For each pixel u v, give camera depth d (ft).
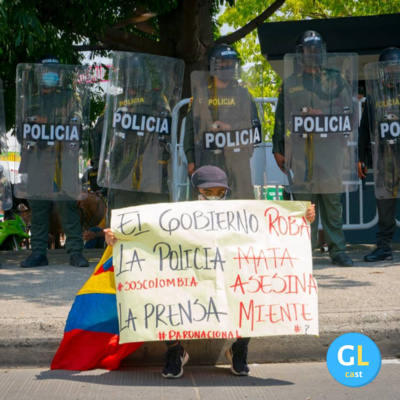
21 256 48.26
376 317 27.73
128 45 67.77
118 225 24.17
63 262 43.57
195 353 26.81
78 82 39.78
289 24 53.16
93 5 57.21
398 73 39.22
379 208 41.32
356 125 38.68
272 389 23.63
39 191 39.96
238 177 35.63
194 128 35.73
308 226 24.71
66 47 57.98
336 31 52.75
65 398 22.76
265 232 24.38
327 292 32.58
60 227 55.47
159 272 23.90
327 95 38.24
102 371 25.85
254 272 23.99
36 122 39.58
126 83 37.65
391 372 25.50
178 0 67.31
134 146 37.73
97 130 40.22
